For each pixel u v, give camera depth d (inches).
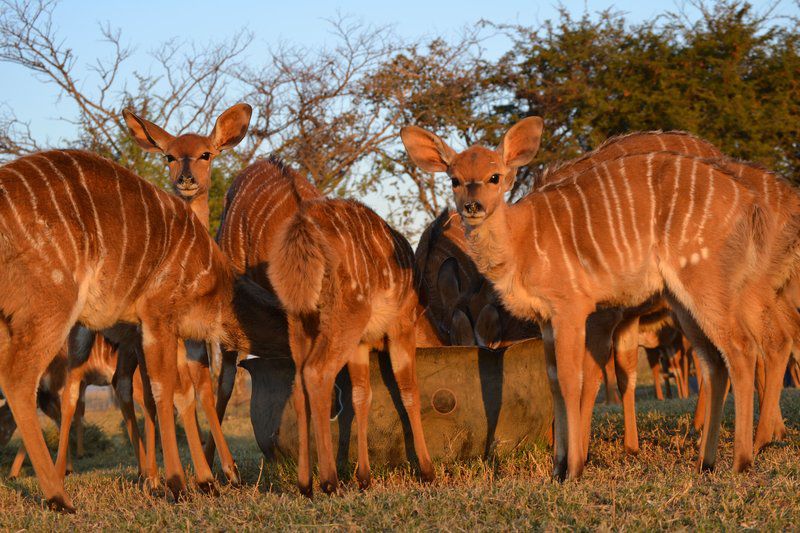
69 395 380.5
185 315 331.9
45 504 298.0
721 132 968.3
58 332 286.7
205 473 335.9
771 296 348.2
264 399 359.3
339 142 1072.2
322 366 304.5
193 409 343.9
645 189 323.9
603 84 1047.6
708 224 315.0
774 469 300.0
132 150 943.0
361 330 313.7
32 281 281.7
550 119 1070.4
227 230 409.7
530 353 362.6
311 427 342.0
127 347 416.8
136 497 335.3
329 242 305.7
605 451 388.2
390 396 344.5
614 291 326.6
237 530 246.5
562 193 331.0
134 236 308.2
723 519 232.2
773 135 959.0
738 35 1003.3
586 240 322.0
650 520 234.8
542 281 322.7
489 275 326.6
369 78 1087.6
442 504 260.2
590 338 360.5
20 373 283.0
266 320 344.8
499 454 355.9
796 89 1001.5
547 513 244.2
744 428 309.0
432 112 1086.4
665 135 403.2
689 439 397.1
